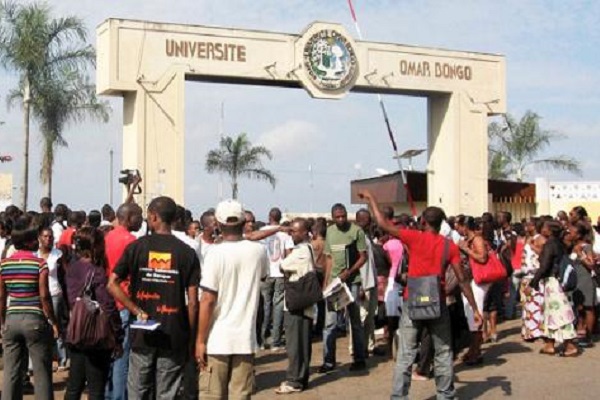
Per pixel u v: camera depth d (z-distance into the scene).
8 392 7.46
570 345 11.10
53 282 8.82
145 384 6.35
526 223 13.85
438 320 8.08
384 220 8.16
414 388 9.29
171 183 21.94
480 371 10.19
